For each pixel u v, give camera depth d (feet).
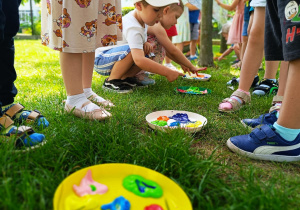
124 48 7.91
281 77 5.77
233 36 14.17
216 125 5.51
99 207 2.88
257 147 4.33
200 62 13.98
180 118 5.68
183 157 3.82
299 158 4.28
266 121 5.25
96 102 6.35
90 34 5.11
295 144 4.25
